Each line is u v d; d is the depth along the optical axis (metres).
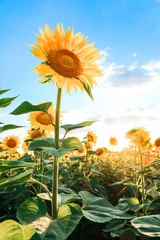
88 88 3.45
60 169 7.11
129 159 9.77
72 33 3.45
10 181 2.08
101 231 4.95
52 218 2.55
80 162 8.39
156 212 5.43
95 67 3.51
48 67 3.00
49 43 3.23
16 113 2.71
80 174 7.62
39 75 2.95
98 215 2.71
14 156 9.34
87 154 8.63
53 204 2.67
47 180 4.82
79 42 3.52
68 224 2.31
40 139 2.81
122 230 3.87
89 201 3.06
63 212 2.51
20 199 4.40
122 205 4.23
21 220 2.35
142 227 2.40
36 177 4.46
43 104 2.79
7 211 4.93
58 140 2.84
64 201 2.92
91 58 3.56
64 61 3.25
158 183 4.62
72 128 2.88
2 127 2.33
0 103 2.19
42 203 2.61
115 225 3.95
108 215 2.70
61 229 2.22
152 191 4.24
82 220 5.16
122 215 2.77
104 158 12.29
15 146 8.06
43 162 4.66
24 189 4.32
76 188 6.87
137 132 4.57
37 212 2.52
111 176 8.11
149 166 4.40
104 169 8.91
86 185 6.86
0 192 4.67
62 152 2.43
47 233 2.13
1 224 1.28
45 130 4.72
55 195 2.70
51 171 5.20
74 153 11.42
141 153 4.54
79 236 4.98
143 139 4.53
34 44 3.05
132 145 4.99
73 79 3.25
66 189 4.09
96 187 6.53
